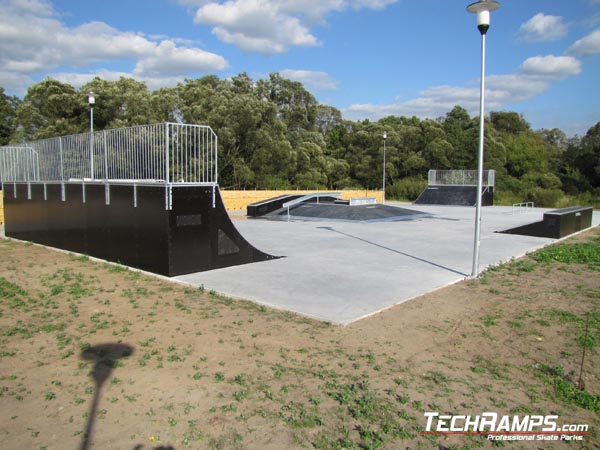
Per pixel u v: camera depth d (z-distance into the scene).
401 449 2.96
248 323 5.40
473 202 31.72
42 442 2.99
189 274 8.15
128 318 5.60
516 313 5.96
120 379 3.91
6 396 3.63
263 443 2.97
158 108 29.33
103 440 3.01
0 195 17.83
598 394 3.78
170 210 7.81
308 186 35.91
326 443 2.98
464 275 8.22
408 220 19.81
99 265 8.99
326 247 11.54
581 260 9.72
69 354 4.46
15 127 32.78
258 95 40.91
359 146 45.66
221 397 3.57
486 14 7.49
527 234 14.55
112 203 9.13
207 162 8.64
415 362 4.34
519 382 3.99
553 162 48.44
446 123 45.28
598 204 33.44
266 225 17.34
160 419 3.26
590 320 5.64
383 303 6.29
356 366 4.20
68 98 26.47
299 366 4.17
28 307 6.10
